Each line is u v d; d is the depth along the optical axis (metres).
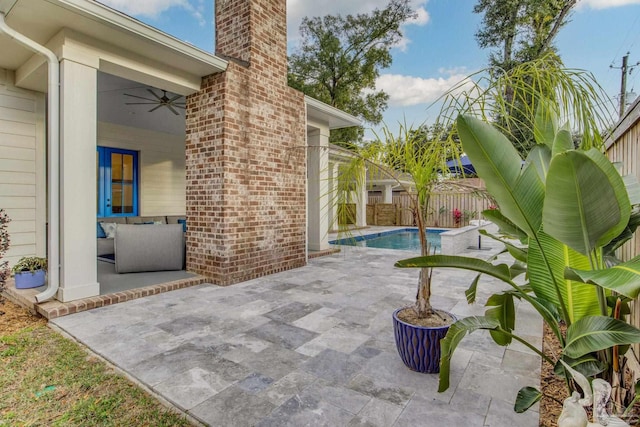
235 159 4.88
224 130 4.71
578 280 1.53
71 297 3.72
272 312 3.72
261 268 5.39
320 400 2.10
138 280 4.71
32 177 4.93
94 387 2.24
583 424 1.38
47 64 4.00
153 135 8.35
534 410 2.00
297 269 6.07
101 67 4.10
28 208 4.90
